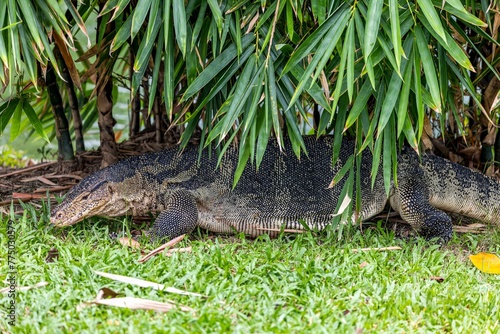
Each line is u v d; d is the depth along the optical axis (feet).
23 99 32.14
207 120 29.50
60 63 34.76
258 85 26.37
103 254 26.13
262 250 28.02
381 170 31.71
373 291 23.93
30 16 25.44
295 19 28.55
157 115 39.75
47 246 27.20
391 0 23.94
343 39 26.58
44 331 20.25
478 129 36.09
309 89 25.79
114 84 41.32
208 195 31.40
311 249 28.30
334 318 21.65
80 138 39.65
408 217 31.60
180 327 20.33
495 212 32.83
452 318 22.17
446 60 27.07
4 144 55.42
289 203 31.58
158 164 31.50
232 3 27.02
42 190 35.81
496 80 32.58
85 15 32.55
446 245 30.89
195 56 27.91
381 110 25.90
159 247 27.20
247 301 22.77
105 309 21.95
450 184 32.45
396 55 23.58
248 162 31.63
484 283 25.58
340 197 28.84
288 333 20.62
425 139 31.32
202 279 24.02
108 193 30.50
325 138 32.37
